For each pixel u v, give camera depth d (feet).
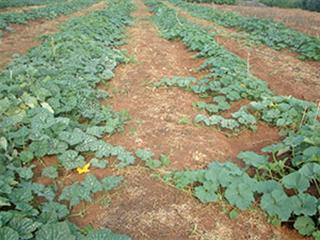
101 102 20.54
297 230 11.37
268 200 11.81
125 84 23.39
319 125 16.21
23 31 40.24
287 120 17.62
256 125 18.26
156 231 11.10
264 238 11.09
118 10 52.34
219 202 12.30
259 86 21.57
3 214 9.82
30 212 10.52
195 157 15.06
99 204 12.07
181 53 31.17
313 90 23.75
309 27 46.11
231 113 19.58
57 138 14.58
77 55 25.13
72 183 13.01
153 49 31.27
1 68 25.84
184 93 21.83
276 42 35.06
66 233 9.39
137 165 14.24
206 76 23.31
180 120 18.01
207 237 10.98
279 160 14.66
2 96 16.69
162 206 12.10
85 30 33.50
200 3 80.38
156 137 16.48
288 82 24.91
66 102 17.71
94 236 9.73
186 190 12.84
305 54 31.32
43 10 52.54
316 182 12.57
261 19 45.88
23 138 14.02
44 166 13.70
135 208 11.97
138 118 18.49
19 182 12.50
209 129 17.69
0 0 60.49
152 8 60.49
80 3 69.36
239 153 15.23
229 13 52.90
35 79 19.49
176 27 37.45
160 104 20.12
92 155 14.73
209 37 32.01
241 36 36.81
